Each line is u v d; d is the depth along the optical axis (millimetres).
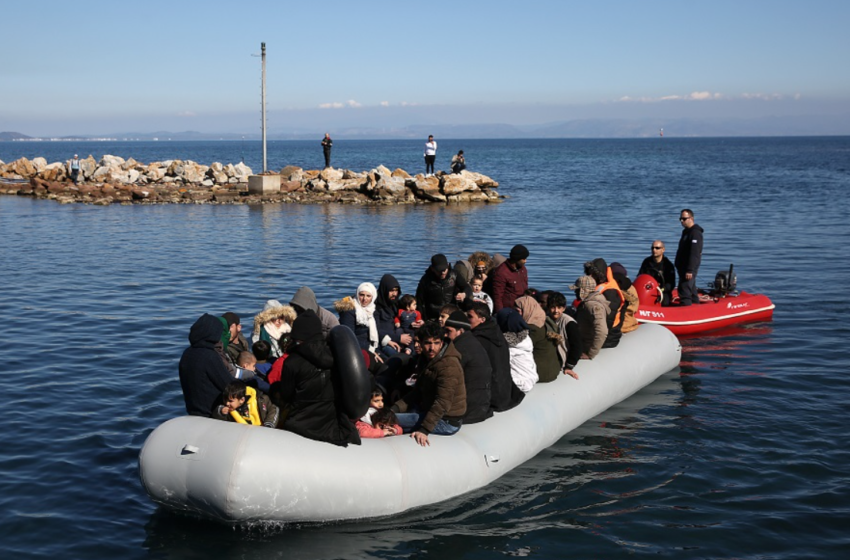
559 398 7988
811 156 118062
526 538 5934
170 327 12117
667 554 5688
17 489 6523
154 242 22031
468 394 6977
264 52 36656
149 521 6094
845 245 21719
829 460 7352
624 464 7332
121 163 43031
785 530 6027
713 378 10055
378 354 8359
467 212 31109
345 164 87688
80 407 8484
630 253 20188
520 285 9766
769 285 16094
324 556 5621
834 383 9758
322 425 6152
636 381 9320
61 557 5520
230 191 36531
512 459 7121
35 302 13938
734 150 162875
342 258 19109
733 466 7242
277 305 7965
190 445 5957
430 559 5613
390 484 6199
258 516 5871
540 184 50406
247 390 6281
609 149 176875
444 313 7340
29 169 45188
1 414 8195
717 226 26406
